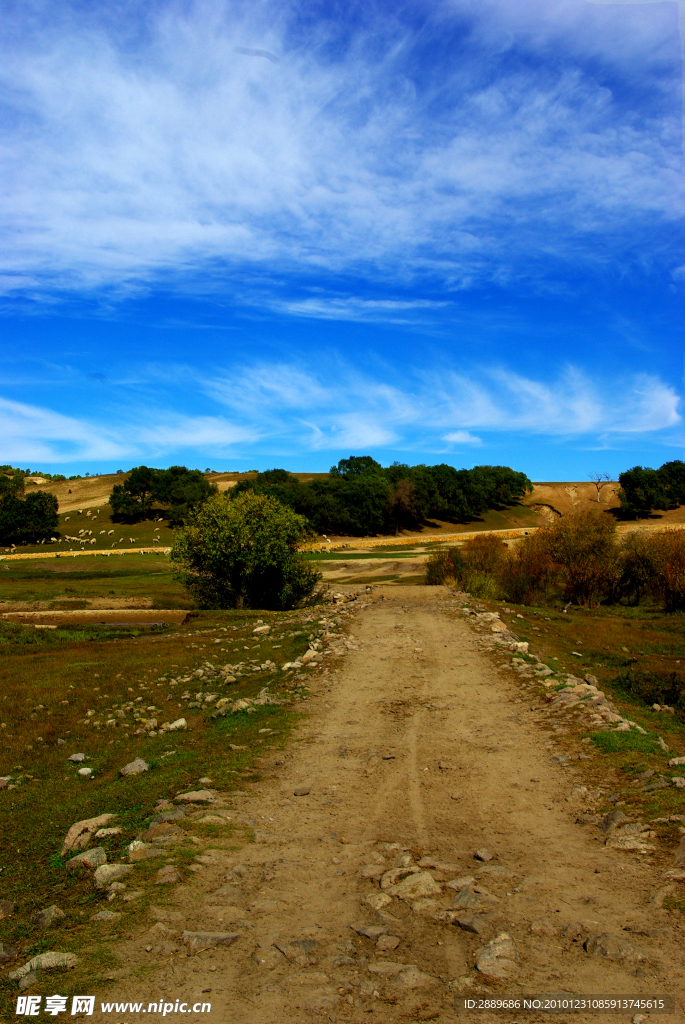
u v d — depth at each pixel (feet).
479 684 49.70
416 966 14.61
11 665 73.26
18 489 456.45
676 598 121.80
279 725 40.37
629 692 57.00
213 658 72.64
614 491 616.39
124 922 16.92
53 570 263.29
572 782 28.27
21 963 15.42
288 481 499.92
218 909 17.67
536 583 142.00
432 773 30.78
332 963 14.71
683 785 25.57
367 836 23.59
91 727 47.42
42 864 23.09
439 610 93.35
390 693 48.16
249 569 133.59
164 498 468.34
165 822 24.45
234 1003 13.17
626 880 18.62
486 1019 12.27
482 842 22.68
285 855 21.71
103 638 98.73
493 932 16.11
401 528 476.95
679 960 14.20
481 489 534.78
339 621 83.66
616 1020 12.10
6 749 42.47
